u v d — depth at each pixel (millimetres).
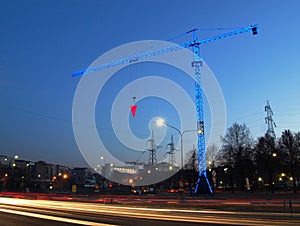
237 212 26250
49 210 27484
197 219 20000
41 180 138750
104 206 33000
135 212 25734
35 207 31234
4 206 32656
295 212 26797
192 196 63125
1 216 21922
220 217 21406
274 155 67562
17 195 65875
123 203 39812
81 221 18859
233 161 77562
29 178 127562
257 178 91938
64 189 106812
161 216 22094
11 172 113750
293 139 71188
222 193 78000
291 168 70438
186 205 33844
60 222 18344
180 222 18312
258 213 25375
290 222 18422
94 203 39750
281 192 76875
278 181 105625
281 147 72250
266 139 76000
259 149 75625
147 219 19984
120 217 21375
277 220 19484
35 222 18359
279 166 72375
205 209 29828
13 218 20578
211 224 17266
